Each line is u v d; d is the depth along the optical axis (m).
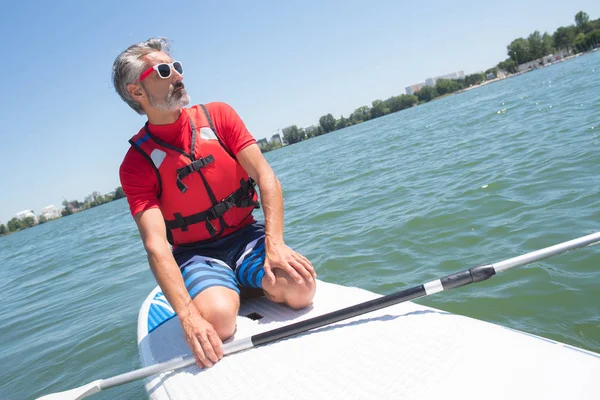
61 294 7.16
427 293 1.98
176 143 2.43
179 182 2.41
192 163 2.41
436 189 6.70
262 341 2.10
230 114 2.58
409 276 3.83
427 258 4.12
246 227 2.71
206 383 1.92
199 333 2.05
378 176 9.88
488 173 6.67
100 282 7.07
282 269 2.33
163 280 2.16
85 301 6.08
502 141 9.51
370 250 4.73
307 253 5.20
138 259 8.12
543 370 1.45
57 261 12.11
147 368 2.14
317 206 8.30
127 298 5.50
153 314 2.96
